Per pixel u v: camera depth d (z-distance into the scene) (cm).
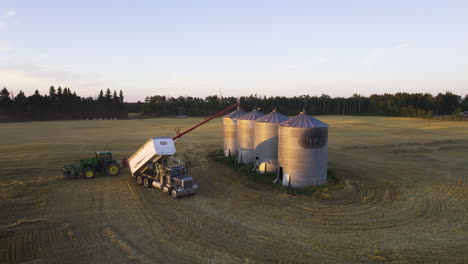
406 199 1869
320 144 2084
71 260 1130
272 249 1209
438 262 1104
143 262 1109
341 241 1283
